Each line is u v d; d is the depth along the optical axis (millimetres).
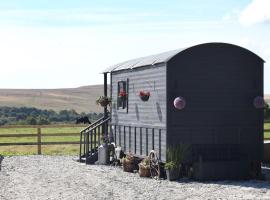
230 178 17047
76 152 28141
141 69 19234
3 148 31969
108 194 14266
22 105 101625
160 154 17562
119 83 21766
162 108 17391
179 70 17188
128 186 15703
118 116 21828
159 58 18047
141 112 19266
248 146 17859
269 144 20922
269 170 19531
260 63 18031
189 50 17250
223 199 13469
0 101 103938
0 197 13906
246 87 17891
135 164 19484
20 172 19125
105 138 22641
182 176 17516
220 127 17594
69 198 13688
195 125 17344
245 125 17859
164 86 17219
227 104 17688
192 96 17328
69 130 45406
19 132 44531
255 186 15633
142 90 19141
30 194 14352
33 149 30828
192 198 13625
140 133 19375
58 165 21453
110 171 19562
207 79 17469
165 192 14578
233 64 17734
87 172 19188
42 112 74562
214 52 17531
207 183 16297
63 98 113375
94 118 67625
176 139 17156
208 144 17469
